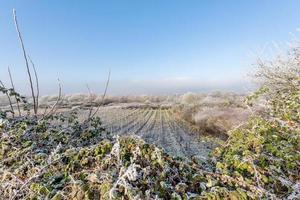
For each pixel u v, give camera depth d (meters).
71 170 3.72
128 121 33.16
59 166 3.85
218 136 16.98
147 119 36.47
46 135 4.85
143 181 3.29
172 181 3.42
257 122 4.76
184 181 3.44
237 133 4.62
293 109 5.07
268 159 3.84
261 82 7.80
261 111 5.88
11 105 5.42
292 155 3.92
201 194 3.18
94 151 3.89
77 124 5.71
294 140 4.30
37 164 4.04
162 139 21.55
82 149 3.96
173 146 16.45
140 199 2.98
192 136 23.53
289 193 3.48
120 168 3.48
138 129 27.25
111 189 3.00
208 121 22.86
